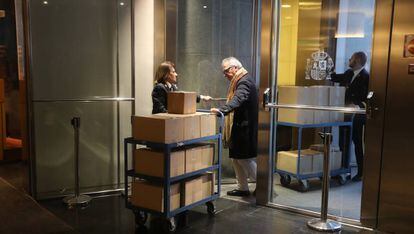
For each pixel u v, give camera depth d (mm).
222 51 4715
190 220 3637
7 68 6258
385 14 3232
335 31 3623
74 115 4230
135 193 3418
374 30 3293
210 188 3768
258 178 4059
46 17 3984
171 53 4582
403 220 3287
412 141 3191
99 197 4289
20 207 3924
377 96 3322
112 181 4488
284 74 3932
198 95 4406
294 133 4035
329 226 3428
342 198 3885
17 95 6340
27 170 4207
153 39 4508
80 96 4234
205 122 3613
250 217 3729
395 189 3303
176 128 3289
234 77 4180
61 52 4094
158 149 3355
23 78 4125
